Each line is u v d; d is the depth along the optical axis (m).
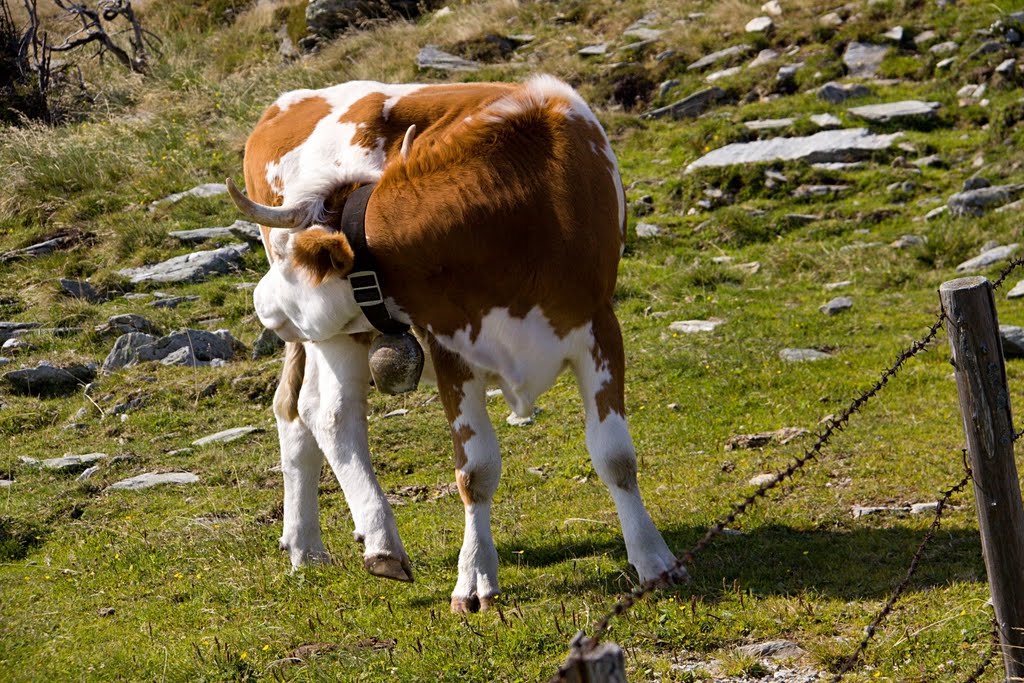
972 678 5.14
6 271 17.31
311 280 6.42
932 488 8.14
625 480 6.73
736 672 5.70
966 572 6.62
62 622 7.45
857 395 10.41
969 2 21.81
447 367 6.67
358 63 25.44
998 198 15.13
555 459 9.84
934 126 18.42
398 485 9.84
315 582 7.66
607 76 22.88
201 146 21.70
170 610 7.49
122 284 16.23
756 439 9.64
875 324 12.37
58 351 14.02
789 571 6.93
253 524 9.15
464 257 6.32
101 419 12.20
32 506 9.91
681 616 6.30
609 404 6.68
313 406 7.27
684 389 11.16
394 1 28.84
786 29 22.55
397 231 6.34
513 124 6.50
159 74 26.78
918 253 14.32
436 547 8.13
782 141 18.39
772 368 11.37
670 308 13.86
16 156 21.12
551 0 27.06
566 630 6.21
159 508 9.78
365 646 6.43
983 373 4.84
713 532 4.70
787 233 15.96
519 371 6.50
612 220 6.78
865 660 5.70
